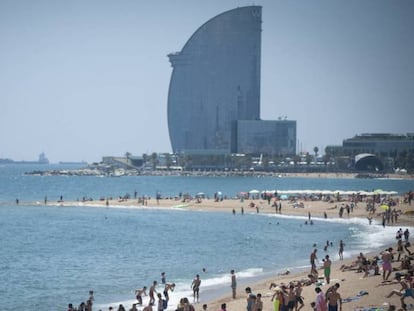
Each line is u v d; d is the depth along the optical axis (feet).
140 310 353.10
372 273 396.78
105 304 374.43
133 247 638.53
